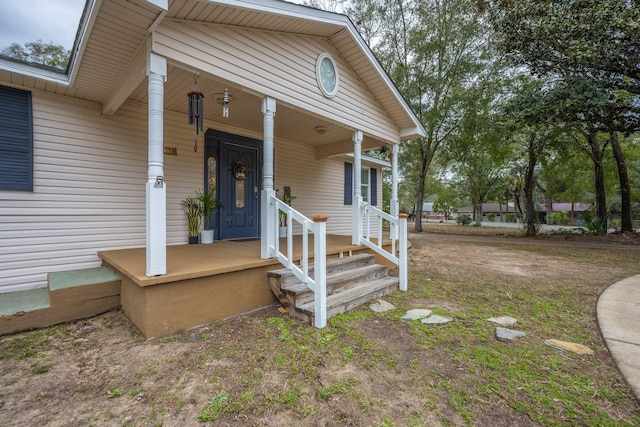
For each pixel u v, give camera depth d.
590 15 6.43
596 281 4.86
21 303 3.02
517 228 20.03
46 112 3.74
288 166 6.95
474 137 13.25
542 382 2.03
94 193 4.10
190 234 5.04
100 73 3.35
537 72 8.52
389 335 2.77
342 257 4.64
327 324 3.00
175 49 2.90
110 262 3.45
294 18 3.64
